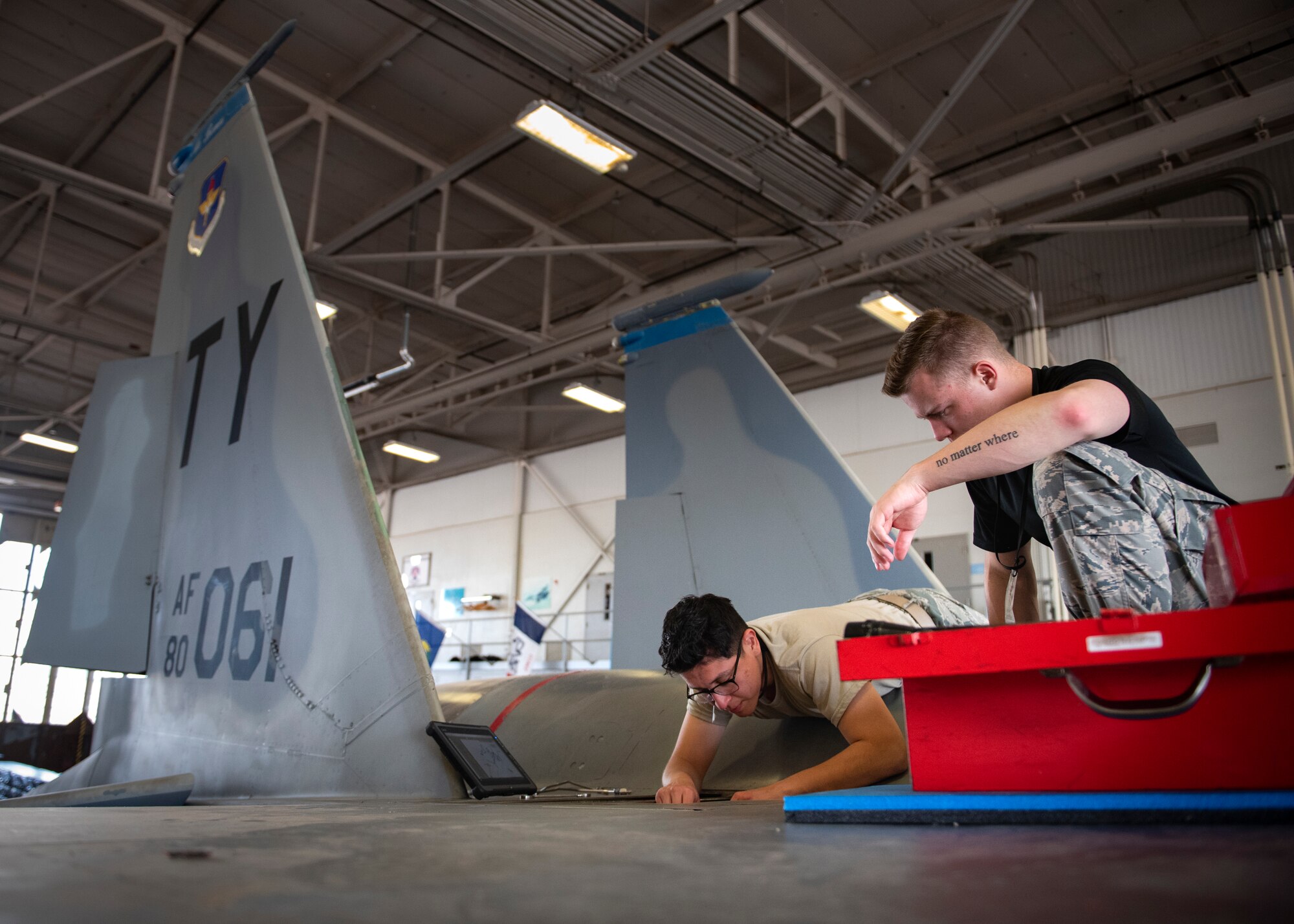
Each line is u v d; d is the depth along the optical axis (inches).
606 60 266.1
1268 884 19.3
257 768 81.0
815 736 86.6
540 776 101.3
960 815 33.0
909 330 57.2
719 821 36.2
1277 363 351.9
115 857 22.5
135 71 389.1
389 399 668.1
